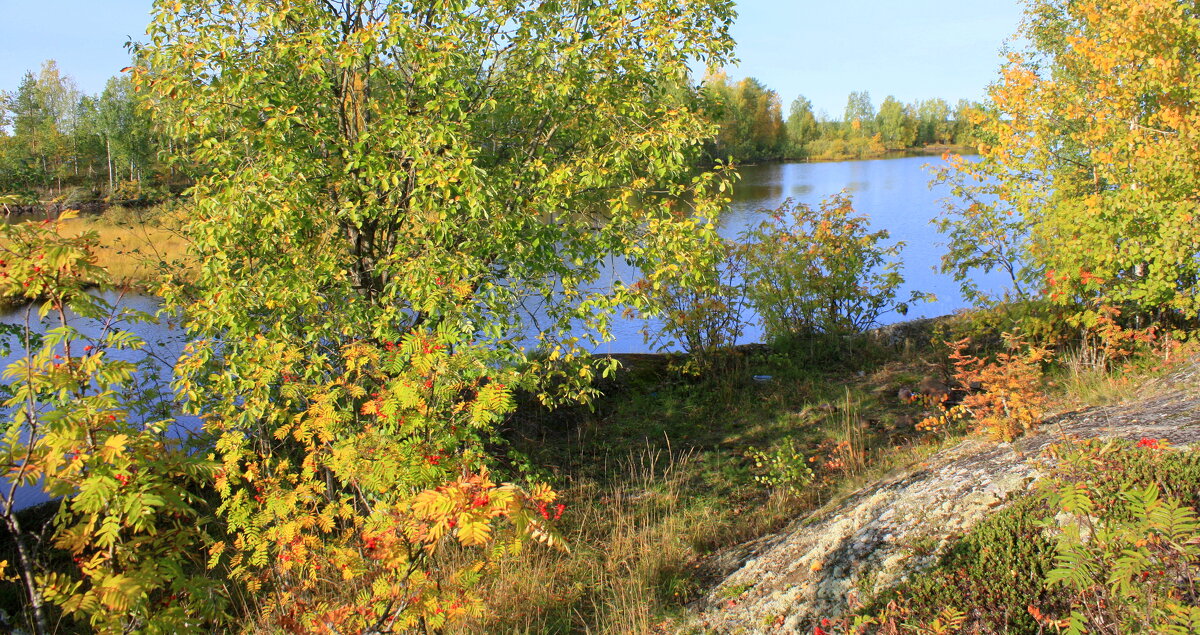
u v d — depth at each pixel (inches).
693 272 225.1
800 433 292.7
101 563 105.7
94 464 100.7
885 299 420.8
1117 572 93.7
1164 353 259.0
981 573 125.6
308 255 217.5
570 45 221.8
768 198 1258.6
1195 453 127.4
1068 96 347.6
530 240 228.7
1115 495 111.8
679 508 231.8
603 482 257.9
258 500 158.6
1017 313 331.9
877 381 350.3
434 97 220.4
